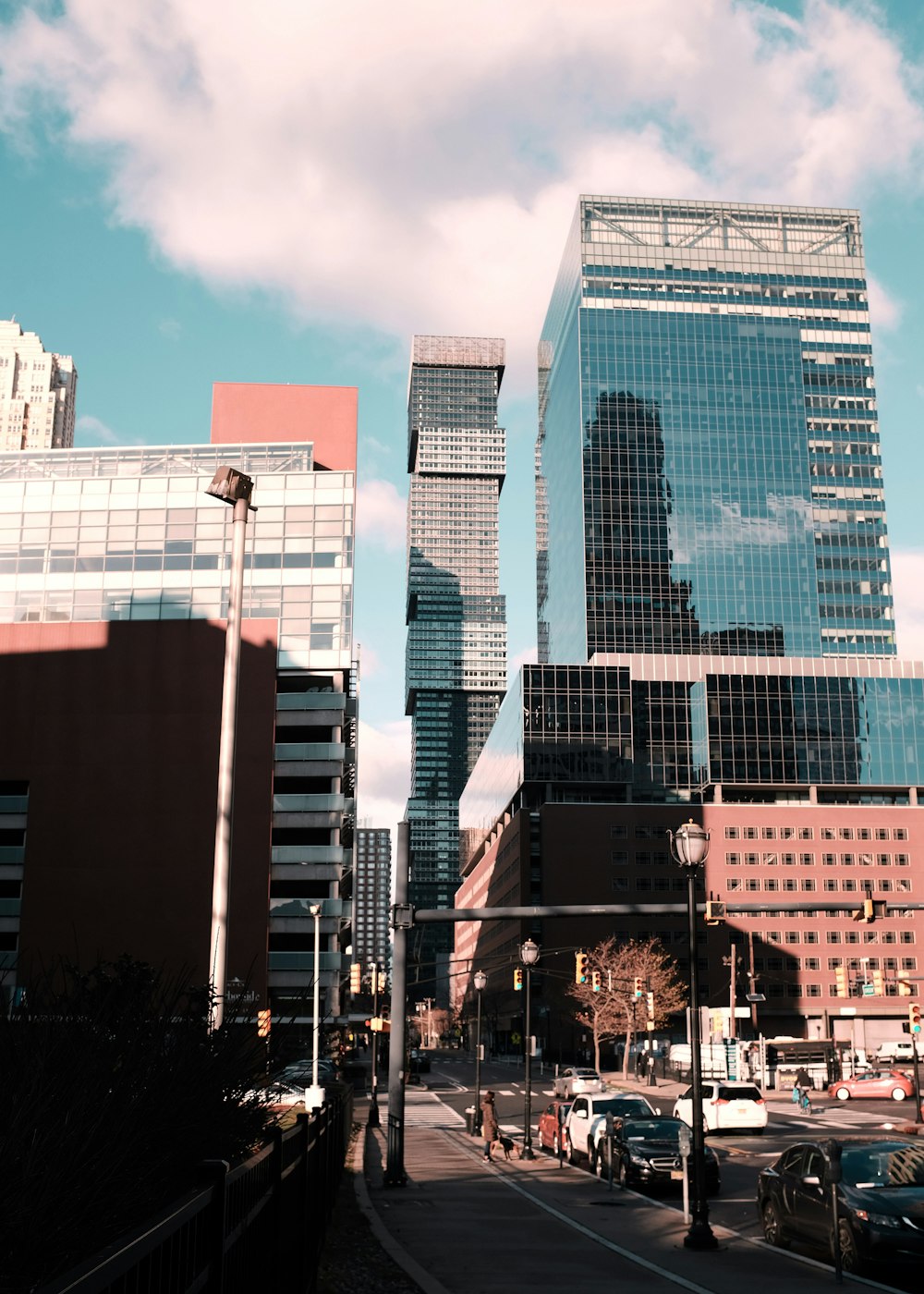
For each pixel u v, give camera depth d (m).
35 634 94.88
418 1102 67.75
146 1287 4.83
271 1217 9.85
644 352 189.38
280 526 99.56
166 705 92.94
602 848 143.00
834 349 193.00
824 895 144.50
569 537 190.50
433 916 31.03
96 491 101.31
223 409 112.56
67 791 91.38
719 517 182.75
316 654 96.06
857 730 155.00
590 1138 32.56
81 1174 7.32
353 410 113.62
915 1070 50.25
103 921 88.62
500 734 175.12
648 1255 18.70
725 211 197.62
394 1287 14.80
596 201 196.00
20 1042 9.05
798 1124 50.31
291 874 90.25
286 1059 15.45
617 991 100.75
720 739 152.62
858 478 187.25
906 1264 15.77
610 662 157.50
